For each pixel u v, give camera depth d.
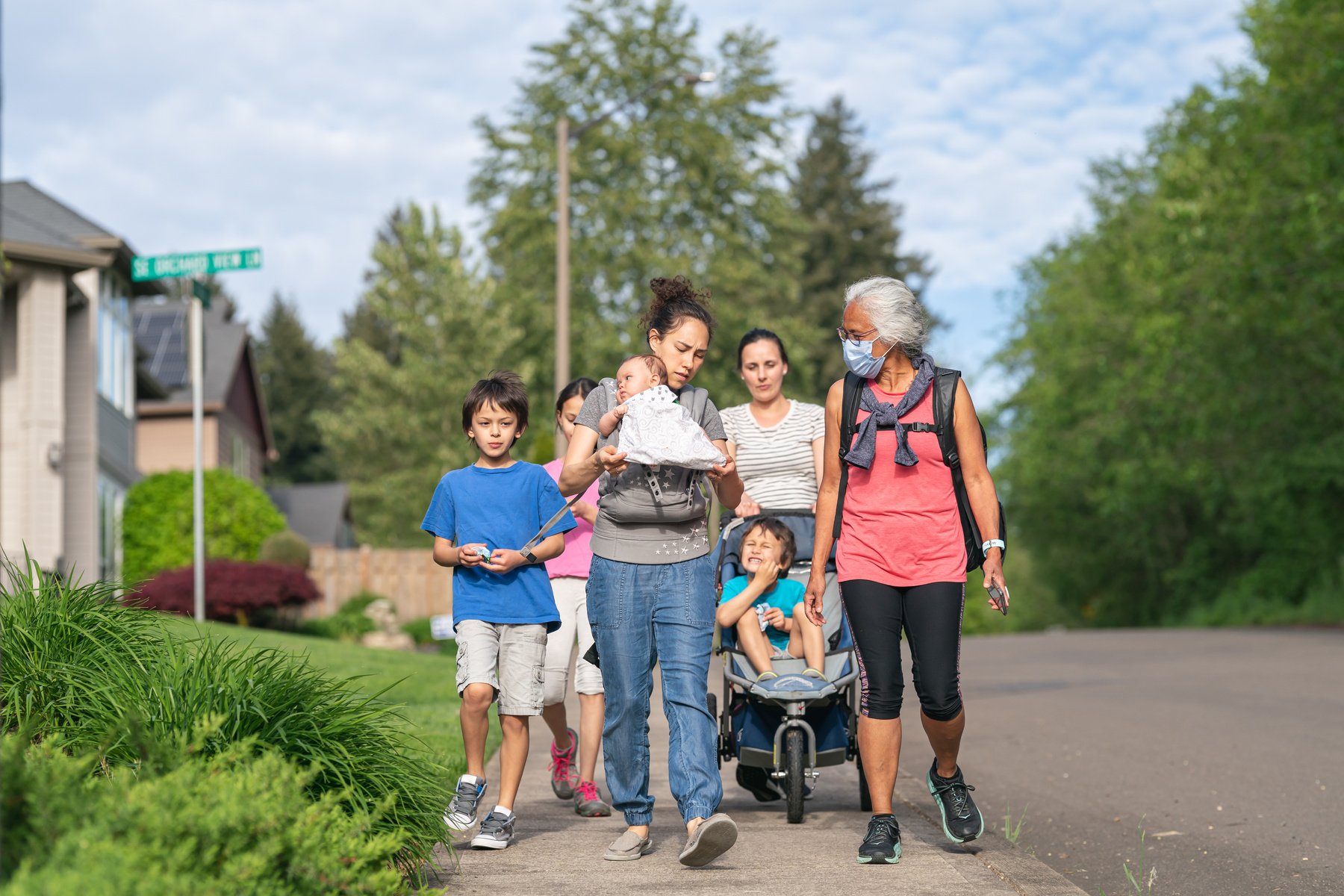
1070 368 37.34
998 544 5.08
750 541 6.34
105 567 24.58
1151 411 31.66
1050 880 4.70
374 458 46.81
